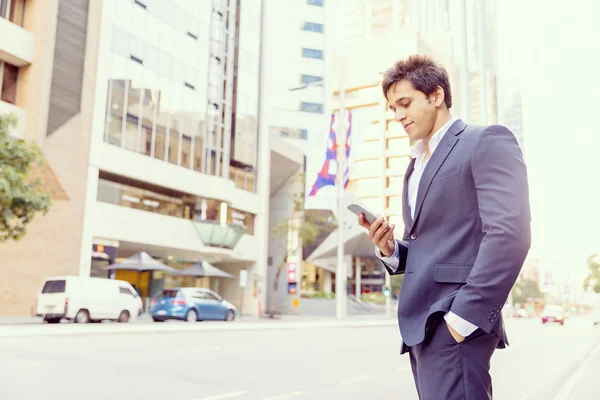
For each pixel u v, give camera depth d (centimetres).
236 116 4234
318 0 6338
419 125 199
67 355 1004
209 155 3722
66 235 2670
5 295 2506
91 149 2828
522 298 11812
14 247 2545
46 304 2102
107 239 2925
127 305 2322
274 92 6006
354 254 7350
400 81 202
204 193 3634
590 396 689
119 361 948
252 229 4444
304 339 1708
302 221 4841
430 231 191
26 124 2611
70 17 2794
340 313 3372
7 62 2630
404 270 215
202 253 3738
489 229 167
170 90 3412
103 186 2938
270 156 5069
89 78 2855
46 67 2662
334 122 3475
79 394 639
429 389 175
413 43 8750
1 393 626
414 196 208
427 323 174
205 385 739
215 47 3875
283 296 5328
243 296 4403
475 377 167
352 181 9031
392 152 8706
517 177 172
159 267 2938
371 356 1222
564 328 3562
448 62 10469
